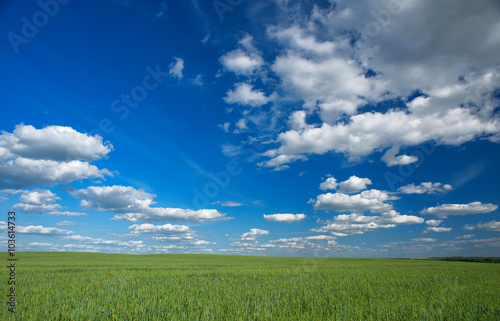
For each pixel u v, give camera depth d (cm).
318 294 1065
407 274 2055
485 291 1167
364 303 883
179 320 674
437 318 727
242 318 700
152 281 1380
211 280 1501
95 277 1466
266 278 1644
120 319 673
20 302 809
